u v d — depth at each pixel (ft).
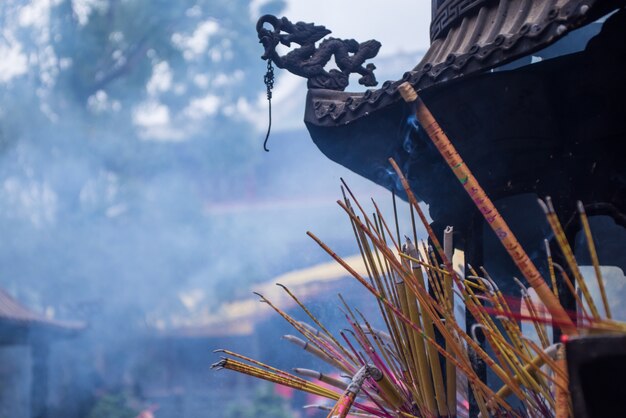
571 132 7.60
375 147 9.50
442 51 8.38
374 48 9.68
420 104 5.82
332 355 7.58
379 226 6.90
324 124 8.99
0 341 44.01
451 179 8.31
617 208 7.27
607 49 7.40
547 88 7.66
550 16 6.73
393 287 7.22
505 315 5.41
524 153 7.73
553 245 7.36
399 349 7.29
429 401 6.99
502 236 5.53
